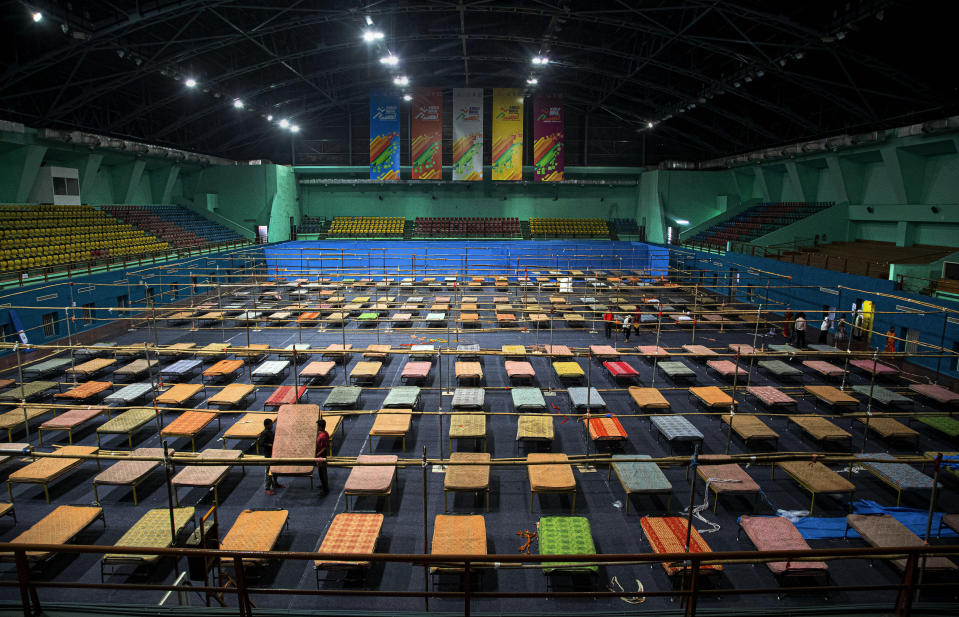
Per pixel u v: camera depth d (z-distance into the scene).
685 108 38.75
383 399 17.55
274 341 23.70
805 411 16.77
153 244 35.12
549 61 35.66
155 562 9.92
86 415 14.19
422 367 18.47
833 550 4.99
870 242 32.94
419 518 11.38
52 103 28.72
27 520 11.17
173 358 21.05
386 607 9.05
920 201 30.23
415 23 33.09
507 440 14.91
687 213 47.66
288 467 12.10
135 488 12.36
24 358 20.53
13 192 30.33
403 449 14.22
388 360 21.67
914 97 27.67
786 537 9.62
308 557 4.82
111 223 34.62
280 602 9.14
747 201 46.03
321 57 38.09
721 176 47.28
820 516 11.39
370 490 11.01
